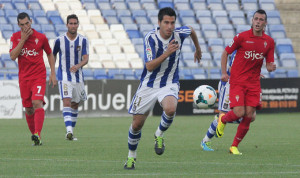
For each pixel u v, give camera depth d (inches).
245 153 1087.6
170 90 836.0
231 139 1405.0
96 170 832.3
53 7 2997.0
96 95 2240.4
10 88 2155.5
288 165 902.4
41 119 1234.0
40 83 1229.1
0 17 2827.3
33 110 1285.7
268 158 1001.5
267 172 818.8
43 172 810.8
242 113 1039.0
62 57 1418.6
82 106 2218.3
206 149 1139.3
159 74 834.2
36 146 1209.4
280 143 1302.9
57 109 2203.5
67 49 1413.6
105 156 1025.5
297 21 3339.1
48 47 1259.2
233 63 1047.6
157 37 826.8
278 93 2460.6
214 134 1128.2
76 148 1170.0
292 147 1210.6
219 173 805.2
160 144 877.2
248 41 1017.5
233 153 1072.2
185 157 1013.2
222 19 3186.5
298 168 865.5
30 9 2933.1
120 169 845.2
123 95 2281.0
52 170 832.3
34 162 931.3
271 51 1038.4
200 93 1196.5
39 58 1228.5
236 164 912.3
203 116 2331.4
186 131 1649.9
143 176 770.2
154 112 2362.2
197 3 3245.6
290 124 1926.7
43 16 2896.2
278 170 840.9
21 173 799.7
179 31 850.1
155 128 1745.8
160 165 895.7
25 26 1178.6
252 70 1038.4
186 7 3218.5
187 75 2632.9
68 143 1283.2
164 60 804.0
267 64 1045.2
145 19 3061.0
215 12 3198.8
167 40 829.2
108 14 3046.3
